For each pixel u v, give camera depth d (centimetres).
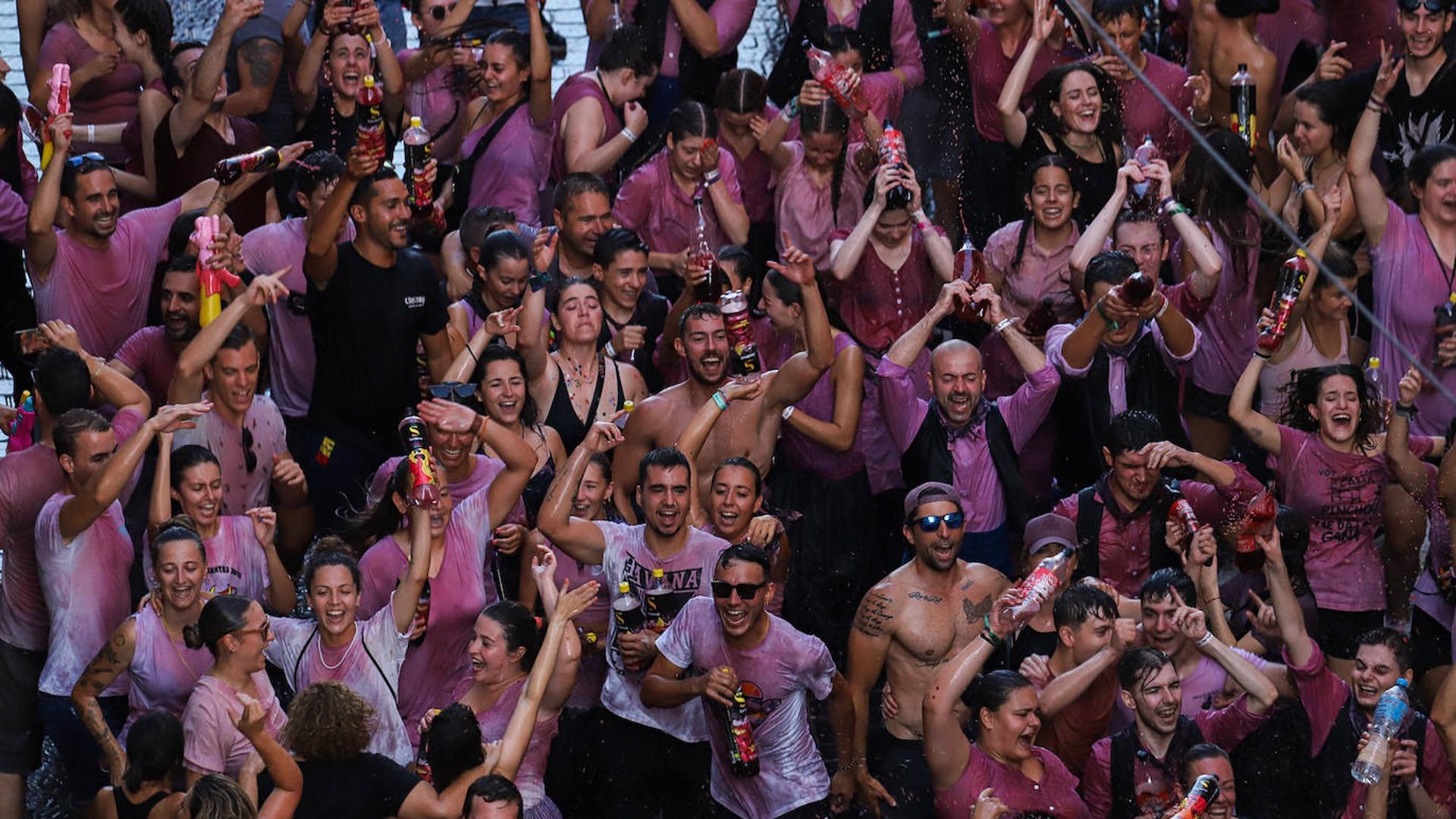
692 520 2873
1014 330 3033
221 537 2783
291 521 3027
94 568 2730
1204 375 3156
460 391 2867
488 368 2930
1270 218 3269
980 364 3005
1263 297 3173
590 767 2742
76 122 3838
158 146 3575
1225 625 2758
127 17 3800
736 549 2572
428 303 3131
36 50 3869
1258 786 2619
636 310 3303
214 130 3559
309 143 3203
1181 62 3875
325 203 3014
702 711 2711
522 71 3684
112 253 3269
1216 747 2456
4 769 2758
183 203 3419
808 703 2925
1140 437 2822
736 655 2631
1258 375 2994
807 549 3120
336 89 3731
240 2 3447
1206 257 3108
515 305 3184
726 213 3509
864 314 3350
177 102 3625
